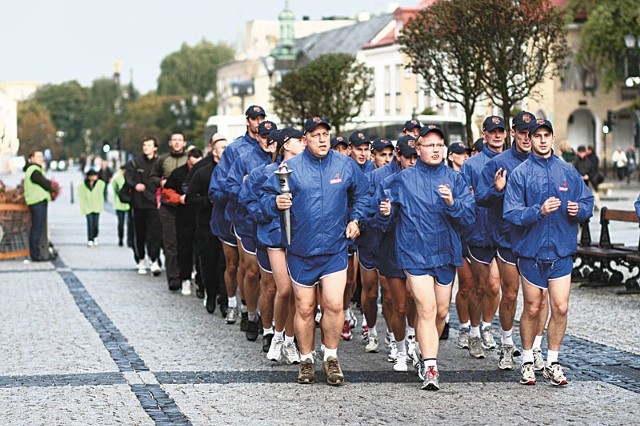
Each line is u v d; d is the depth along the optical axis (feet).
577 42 297.33
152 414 47.83
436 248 53.31
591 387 52.80
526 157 58.65
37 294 92.84
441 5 142.61
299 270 54.08
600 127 309.22
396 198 53.36
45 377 56.34
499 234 56.59
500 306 57.57
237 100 571.28
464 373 56.90
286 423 46.01
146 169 108.37
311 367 54.80
